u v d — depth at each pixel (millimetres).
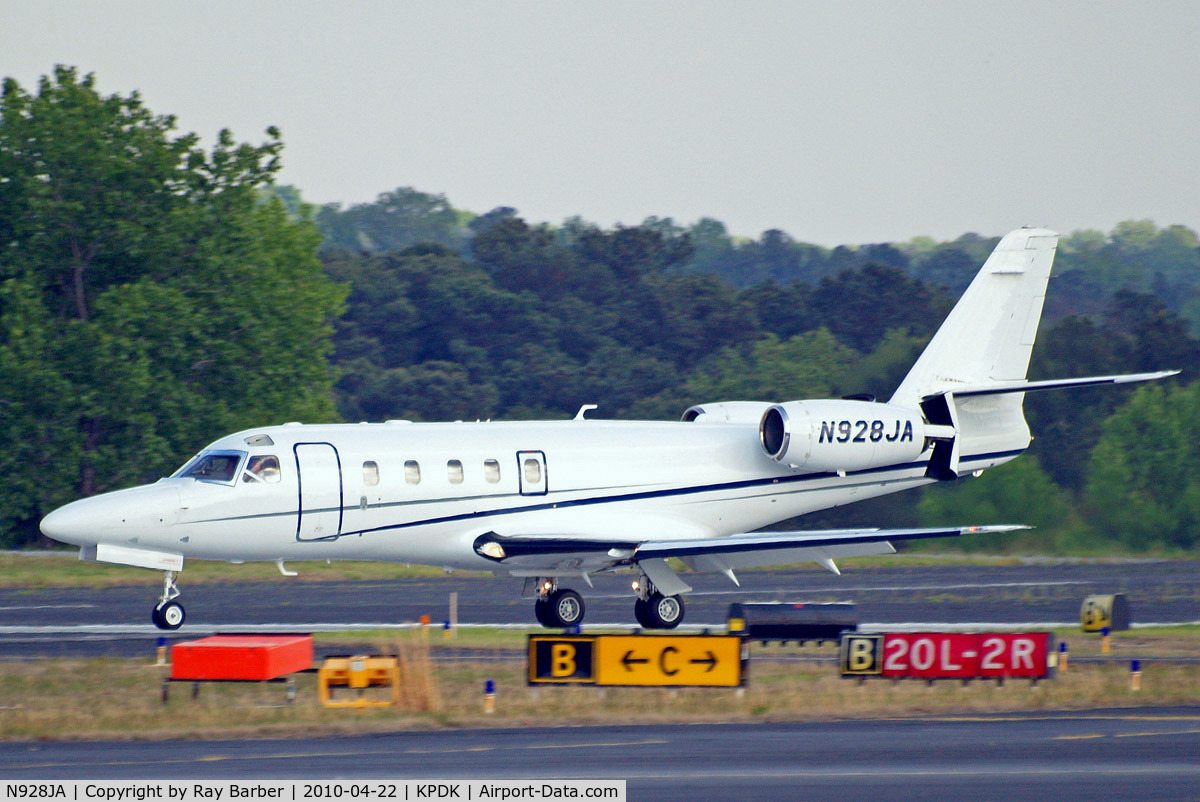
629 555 89812
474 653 81875
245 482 88375
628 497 96250
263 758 52938
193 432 176375
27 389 165375
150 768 51281
